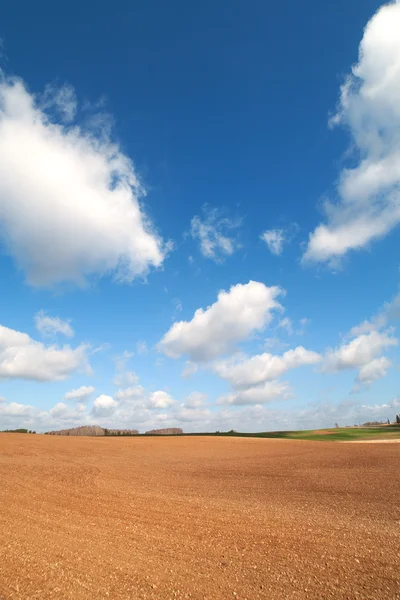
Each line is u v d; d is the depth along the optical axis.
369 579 7.08
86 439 53.06
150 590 6.71
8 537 9.82
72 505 13.85
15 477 21.02
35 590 6.68
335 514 12.38
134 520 11.62
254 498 15.51
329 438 68.62
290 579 7.16
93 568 7.71
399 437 61.75
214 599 6.38
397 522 11.12
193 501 14.73
